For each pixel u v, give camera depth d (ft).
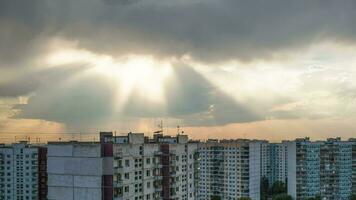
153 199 453.58
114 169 397.19
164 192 467.52
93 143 403.34
